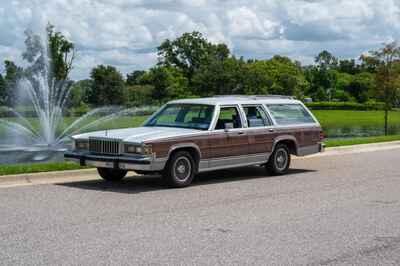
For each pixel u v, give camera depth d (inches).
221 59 4097.0
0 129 1347.2
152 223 342.0
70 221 344.5
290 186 492.7
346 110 3698.3
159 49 4271.7
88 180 514.0
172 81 3516.2
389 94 1459.2
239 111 529.0
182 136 472.1
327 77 5615.2
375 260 272.7
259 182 515.5
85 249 284.4
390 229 334.6
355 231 328.8
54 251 280.4
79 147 487.5
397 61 1455.5
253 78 3599.9
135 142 450.3
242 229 329.7
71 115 2295.8
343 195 447.8
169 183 470.6
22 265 258.1
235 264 263.4
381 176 558.3
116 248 286.8
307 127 588.1
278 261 268.8
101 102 3041.3
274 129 552.4
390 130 1710.1
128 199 420.2
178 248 288.5
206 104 517.3
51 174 516.4
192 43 4217.5
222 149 504.4
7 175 492.1
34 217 354.3
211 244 297.0
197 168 489.1
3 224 335.6
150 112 2081.7
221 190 467.2
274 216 366.3
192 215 366.3
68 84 2461.9
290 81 4328.3
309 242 303.3
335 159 709.3
